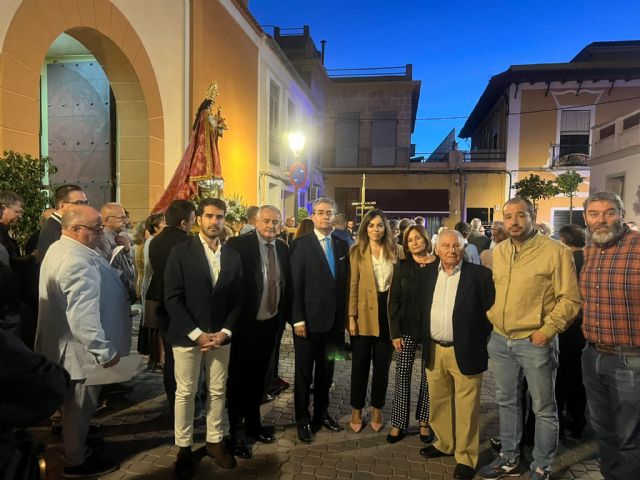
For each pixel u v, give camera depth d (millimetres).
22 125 4828
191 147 7168
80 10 5680
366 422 3842
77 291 2582
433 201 21172
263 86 12484
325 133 22328
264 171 12617
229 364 3359
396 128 21922
